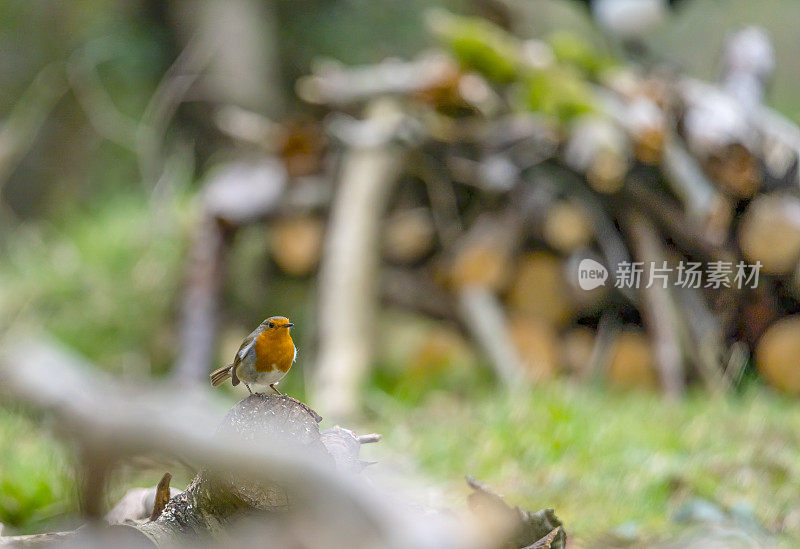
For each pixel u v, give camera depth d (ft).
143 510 14.78
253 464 6.61
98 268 44.70
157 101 59.00
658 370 35.22
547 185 37.11
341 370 34.78
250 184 40.27
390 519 6.86
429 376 37.81
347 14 65.92
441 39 37.68
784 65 80.12
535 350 37.22
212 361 38.55
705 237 35.53
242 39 61.05
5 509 22.02
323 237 40.16
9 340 40.91
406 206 40.32
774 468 23.79
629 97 36.17
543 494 22.47
